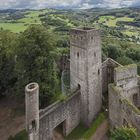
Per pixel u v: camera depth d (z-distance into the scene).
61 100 36.06
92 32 38.75
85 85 40.06
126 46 99.81
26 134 37.31
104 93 49.22
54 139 36.62
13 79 48.88
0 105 47.38
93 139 37.78
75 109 39.78
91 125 41.25
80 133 39.34
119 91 37.12
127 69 41.25
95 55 40.47
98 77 42.28
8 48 46.19
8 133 38.19
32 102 28.98
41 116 31.95
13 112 44.53
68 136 38.25
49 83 42.22
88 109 40.72
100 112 43.97
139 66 69.00
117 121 37.19
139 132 30.86
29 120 29.44
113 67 48.06
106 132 39.09
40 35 41.38
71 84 44.62
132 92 43.03
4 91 49.66
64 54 61.88
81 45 39.16
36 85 30.02
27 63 41.69
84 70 39.62
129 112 32.97
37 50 40.62
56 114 34.72
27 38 41.06
